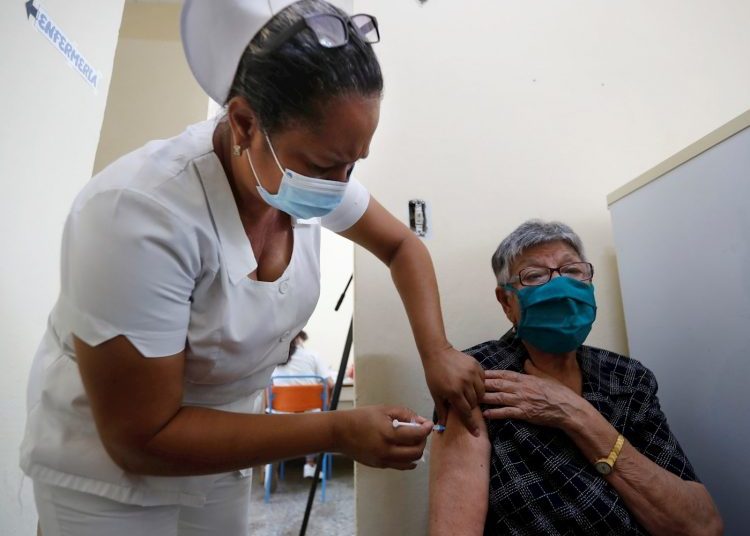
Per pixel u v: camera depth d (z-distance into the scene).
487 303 1.36
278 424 0.70
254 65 0.59
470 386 0.93
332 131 0.59
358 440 0.72
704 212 1.12
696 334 1.14
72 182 1.33
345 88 0.57
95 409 0.63
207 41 0.64
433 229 1.37
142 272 0.60
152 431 0.63
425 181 1.39
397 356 1.27
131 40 2.79
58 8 1.27
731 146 1.05
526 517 0.87
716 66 1.62
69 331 0.66
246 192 0.78
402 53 1.46
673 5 1.65
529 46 1.54
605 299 1.43
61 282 0.65
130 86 2.74
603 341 1.41
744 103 1.61
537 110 1.50
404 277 1.04
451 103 1.45
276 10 0.60
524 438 0.93
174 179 0.69
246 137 0.67
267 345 0.87
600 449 0.90
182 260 0.66
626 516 0.86
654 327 1.26
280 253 0.89
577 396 0.96
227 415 0.69
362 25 0.70
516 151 1.46
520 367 1.08
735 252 1.04
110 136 2.68
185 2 0.64
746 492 1.02
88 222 0.61
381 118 1.41
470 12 1.53
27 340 1.17
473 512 0.86
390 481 1.20
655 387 1.06
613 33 1.60
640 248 1.31
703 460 1.12
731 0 1.69
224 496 1.05
